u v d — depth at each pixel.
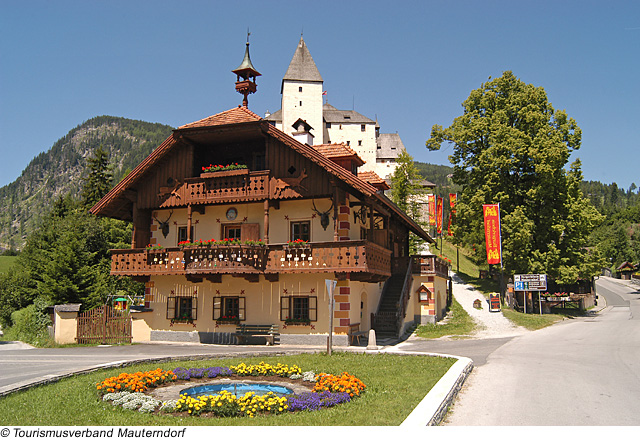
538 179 38.25
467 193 41.94
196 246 22.77
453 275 49.97
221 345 23.50
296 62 82.06
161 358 16.53
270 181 23.16
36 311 29.48
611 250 107.19
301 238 23.53
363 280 22.64
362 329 25.14
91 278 33.84
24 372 14.85
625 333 24.17
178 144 24.95
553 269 37.00
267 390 11.96
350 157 25.36
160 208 25.78
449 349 20.52
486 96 41.69
